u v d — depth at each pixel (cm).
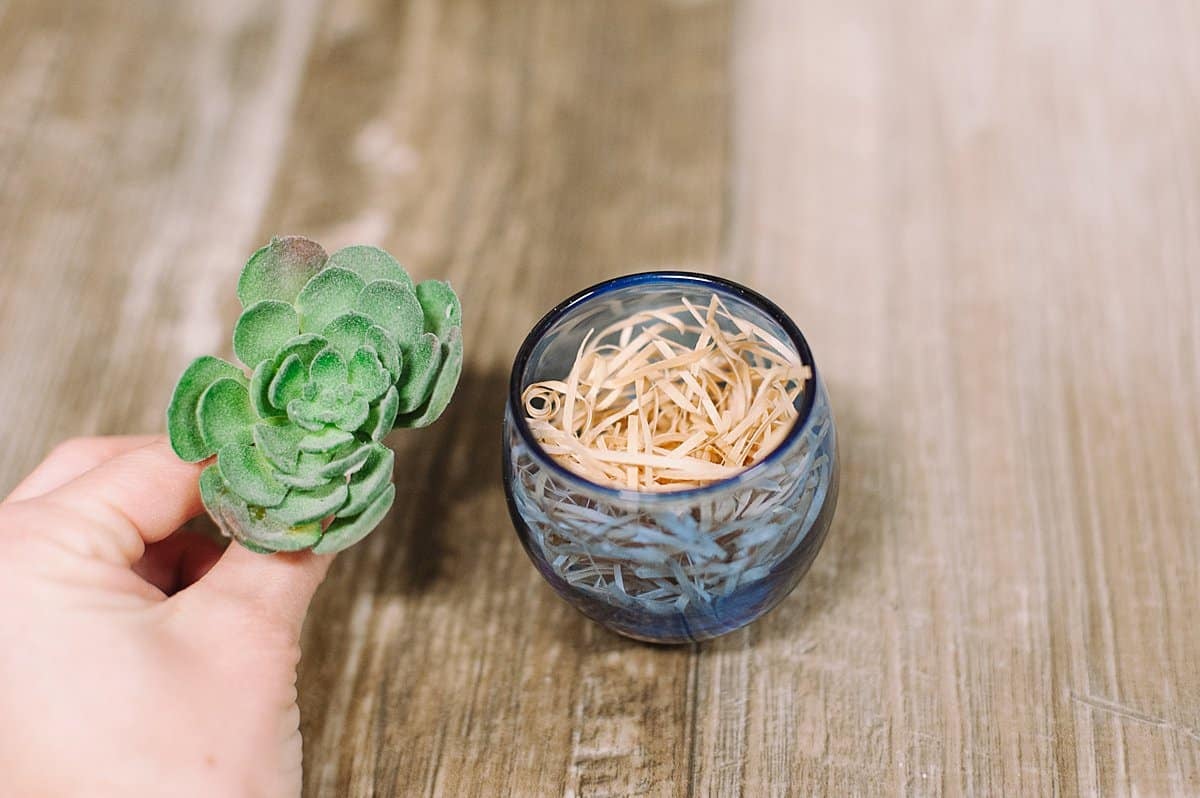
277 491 36
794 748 39
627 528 35
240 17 58
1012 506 43
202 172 53
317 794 40
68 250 51
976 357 46
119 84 56
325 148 54
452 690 41
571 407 38
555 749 40
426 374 36
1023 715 39
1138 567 41
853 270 49
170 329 49
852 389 46
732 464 37
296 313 37
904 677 40
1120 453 44
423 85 55
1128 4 55
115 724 35
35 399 48
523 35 57
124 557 37
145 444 41
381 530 44
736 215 50
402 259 50
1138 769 38
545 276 49
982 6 56
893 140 52
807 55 55
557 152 53
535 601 43
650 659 41
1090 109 52
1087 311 47
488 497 45
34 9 59
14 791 35
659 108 54
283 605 37
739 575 36
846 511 43
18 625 35
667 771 39
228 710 36
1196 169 50
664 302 39
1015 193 50
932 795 38
